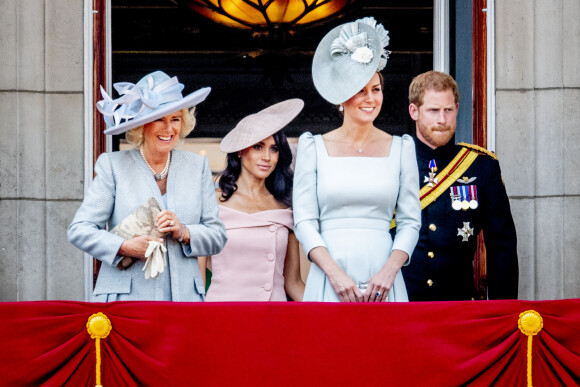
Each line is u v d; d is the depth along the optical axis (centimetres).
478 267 2639
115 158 2106
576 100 2675
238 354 1927
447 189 2353
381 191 2125
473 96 2708
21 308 1920
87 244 2030
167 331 1928
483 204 2358
